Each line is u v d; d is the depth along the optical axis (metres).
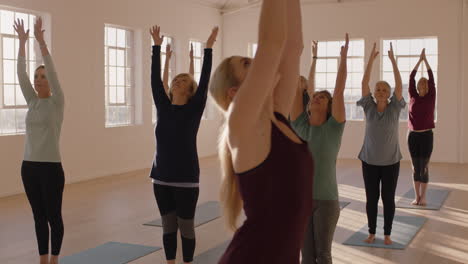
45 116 4.45
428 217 6.95
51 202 4.54
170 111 4.25
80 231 6.18
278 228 1.43
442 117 13.08
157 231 6.17
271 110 1.48
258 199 1.44
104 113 10.65
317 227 3.57
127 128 11.35
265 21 1.45
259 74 1.42
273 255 1.43
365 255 5.21
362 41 13.86
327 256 3.55
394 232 6.10
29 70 9.06
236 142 1.44
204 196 8.41
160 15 12.39
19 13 8.91
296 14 1.76
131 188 9.18
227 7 14.92
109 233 6.08
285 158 1.43
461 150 12.95
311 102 3.74
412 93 7.59
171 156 4.20
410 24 13.30
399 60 13.63
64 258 5.08
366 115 5.39
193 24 13.74
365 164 5.50
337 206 3.59
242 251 1.45
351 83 13.99
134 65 11.84
